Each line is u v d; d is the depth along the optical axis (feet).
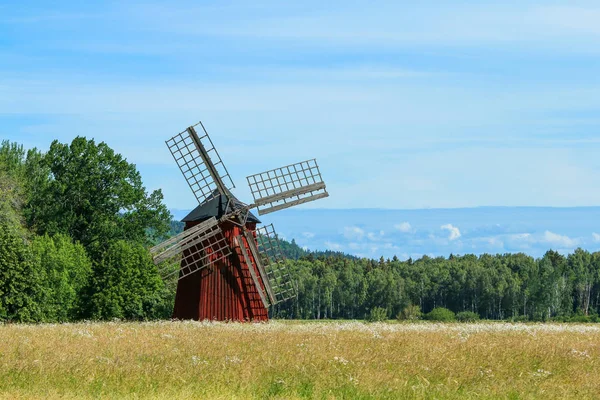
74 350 103.19
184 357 98.17
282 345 111.96
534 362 99.30
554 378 87.86
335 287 607.37
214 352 103.04
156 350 104.73
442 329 149.18
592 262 624.59
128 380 81.61
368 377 84.64
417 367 92.02
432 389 80.74
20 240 237.45
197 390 77.97
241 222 183.01
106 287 248.52
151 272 255.29
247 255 183.42
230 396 75.66
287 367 90.48
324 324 165.07
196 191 189.78
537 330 148.66
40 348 104.47
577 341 123.54
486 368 92.68
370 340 120.47
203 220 182.60
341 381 83.05
